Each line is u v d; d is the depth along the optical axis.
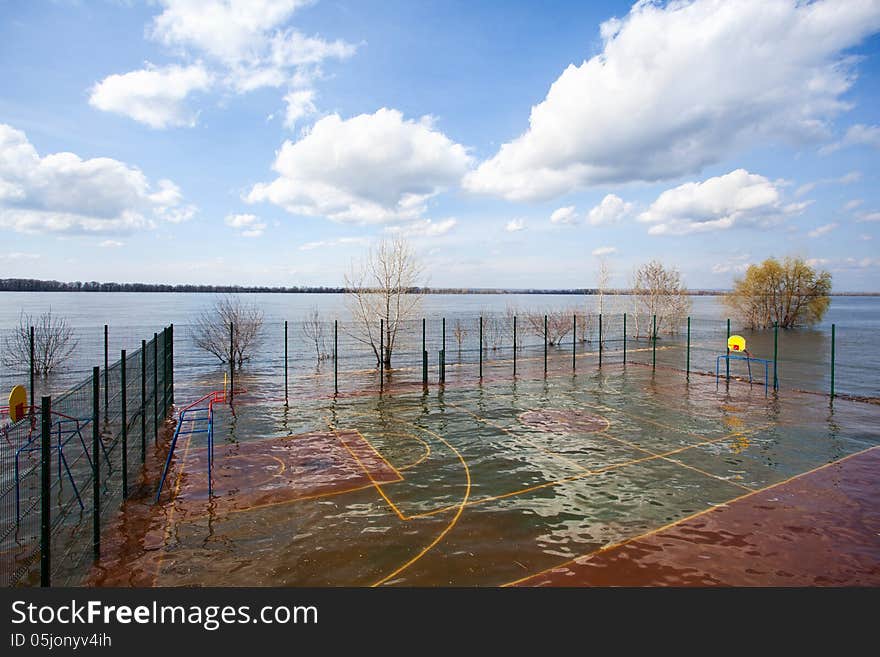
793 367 21.55
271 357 25.06
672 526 6.43
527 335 35.12
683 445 10.07
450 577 5.26
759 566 5.45
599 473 8.45
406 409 13.25
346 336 34.84
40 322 35.62
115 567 5.44
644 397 14.87
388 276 21.83
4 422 11.23
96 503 5.64
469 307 80.81
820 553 5.73
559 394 15.28
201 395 14.98
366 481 8.07
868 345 31.27
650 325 35.25
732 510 6.93
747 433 10.95
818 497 7.38
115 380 10.48
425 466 8.80
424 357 16.48
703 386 16.66
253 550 5.83
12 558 5.48
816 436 10.70
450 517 6.73
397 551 5.80
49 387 16.55
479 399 14.55
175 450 9.66
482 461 9.09
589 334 35.06
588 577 5.25
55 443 7.64
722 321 53.84
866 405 13.76
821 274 44.16
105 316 53.28
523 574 5.31
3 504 6.07
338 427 11.44
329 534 6.23
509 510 6.96
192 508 7.00
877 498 7.33
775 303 44.47
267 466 8.77
